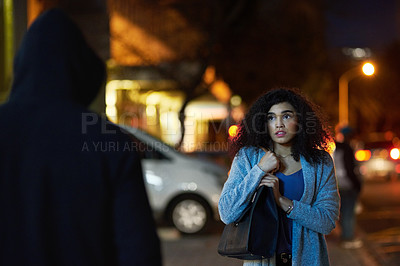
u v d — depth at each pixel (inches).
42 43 100.5
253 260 166.9
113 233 97.8
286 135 173.2
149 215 100.3
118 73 656.4
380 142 1201.4
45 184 94.3
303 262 163.5
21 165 94.8
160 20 673.0
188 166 498.9
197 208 494.3
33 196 93.4
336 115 1715.1
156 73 673.6
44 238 93.0
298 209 162.6
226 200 166.1
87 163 95.9
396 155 1144.8
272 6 762.8
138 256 96.7
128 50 628.4
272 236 160.4
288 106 173.9
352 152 413.7
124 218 97.4
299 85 944.9
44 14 103.0
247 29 687.1
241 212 162.9
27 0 337.7
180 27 666.2
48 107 98.3
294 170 172.7
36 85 99.7
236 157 176.6
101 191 95.9
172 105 861.8
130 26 666.2
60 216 94.3
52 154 95.3
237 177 171.8
